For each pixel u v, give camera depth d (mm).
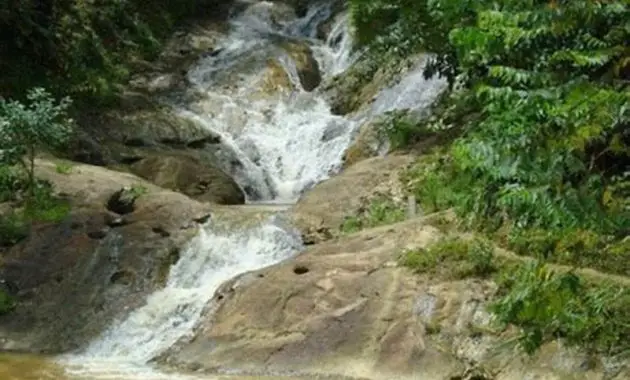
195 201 13086
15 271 11242
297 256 10477
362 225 11773
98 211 12398
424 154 13625
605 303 6258
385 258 9805
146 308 10484
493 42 6562
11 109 12484
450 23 11578
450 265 9234
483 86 6953
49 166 13727
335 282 9531
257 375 8688
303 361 8758
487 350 8047
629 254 8211
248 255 11617
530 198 5270
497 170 5586
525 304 5461
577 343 7469
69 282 11102
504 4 6883
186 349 9453
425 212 11492
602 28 6406
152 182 15055
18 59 17172
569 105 5191
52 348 9953
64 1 19281
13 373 8711
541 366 7555
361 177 13234
